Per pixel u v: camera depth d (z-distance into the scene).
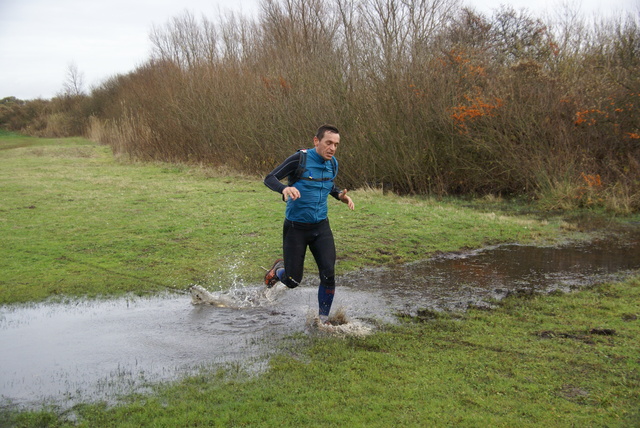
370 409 3.18
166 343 4.31
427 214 9.87
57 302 5.37
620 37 15.16
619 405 3.20
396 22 16.12
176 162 19.70
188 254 7.23
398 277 6.28
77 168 18.61
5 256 7.07
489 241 8.27
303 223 4.63
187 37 30.78
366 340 4.30
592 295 5.50
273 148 15.82
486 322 4.71
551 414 3.10
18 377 3.72
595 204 11.28
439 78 13.34
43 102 58.47
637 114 11.78
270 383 3.54
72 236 8.17
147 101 22.64
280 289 5.74
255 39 23.45
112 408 3.25
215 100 18.12
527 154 12.48
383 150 13.52
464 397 3.31
